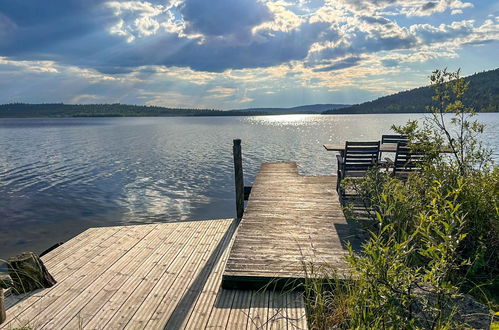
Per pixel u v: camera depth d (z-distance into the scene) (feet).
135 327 8.66
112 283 11.34
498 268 10.48
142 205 51.11
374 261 6.30
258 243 12.38
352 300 7.61
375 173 14.66
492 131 140.05
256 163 84.89
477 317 8.02
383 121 409.90
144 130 265.54
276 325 8.02
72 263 13.15
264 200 18.42
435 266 6.10
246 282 9.81
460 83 13.67
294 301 9.11
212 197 55.57
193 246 15.06
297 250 11.69
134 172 77.51
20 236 39.37
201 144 142.20
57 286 11.16
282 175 25.57
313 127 288.51
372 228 13.35
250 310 8.76
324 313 8.55
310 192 20.13
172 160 95.35
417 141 15.16
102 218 45.37
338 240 12.57
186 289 10.75
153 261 13.30
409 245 10.30
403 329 6.43
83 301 10.12
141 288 10.92
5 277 10.52
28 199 54.70
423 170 14.11
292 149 116.47
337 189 20.04
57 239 38.52
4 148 129.29
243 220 15.06
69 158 100.68
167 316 9.12
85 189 61.31
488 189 11.70
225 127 315.99
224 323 8.22
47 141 161.07
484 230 10.71
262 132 224.74
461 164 13.21
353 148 19.02
